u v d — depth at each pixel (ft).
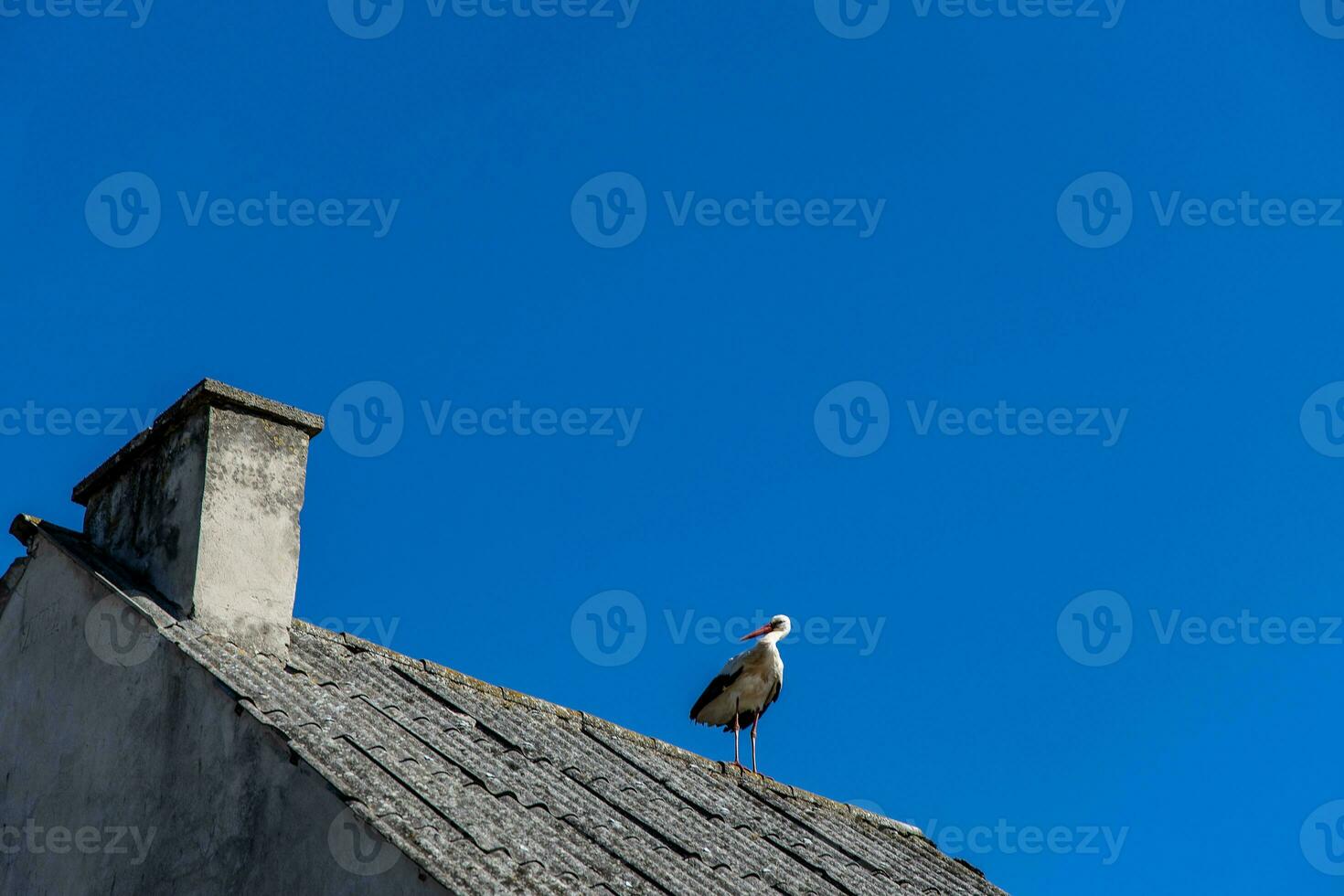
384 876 39.14
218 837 42.88
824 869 54.70
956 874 63.41
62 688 49.21
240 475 50.47
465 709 53.42
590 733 58.59
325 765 41.86
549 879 40.70
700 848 50.11
